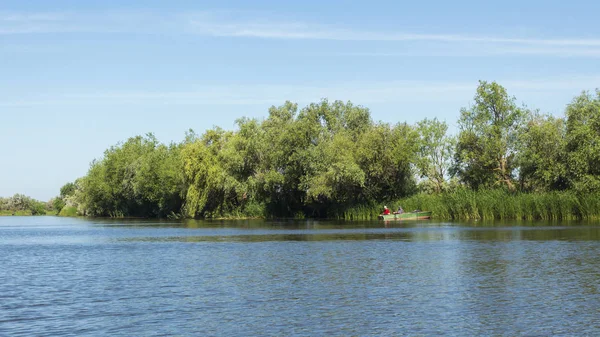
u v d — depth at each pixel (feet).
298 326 61.31
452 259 110.83
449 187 290.76
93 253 138.92
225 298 76.18
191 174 324.80
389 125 287.89
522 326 60.03
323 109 360.48
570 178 235.81
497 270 95.86
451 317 64.03
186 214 356.18
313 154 293.02
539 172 246.47
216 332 59.52
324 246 142.61
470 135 280.51
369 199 295.07
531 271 94.12
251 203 331.36
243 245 150.51
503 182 276.82
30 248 157.99
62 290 83.97
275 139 308.81
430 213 263.70
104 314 67.72
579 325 60.23
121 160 468.34
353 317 64.69
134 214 469.57
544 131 247.09
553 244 133.28
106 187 468.34
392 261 109.91
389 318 63.98
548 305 69.15
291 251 132.36
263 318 64.95
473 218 246.47
